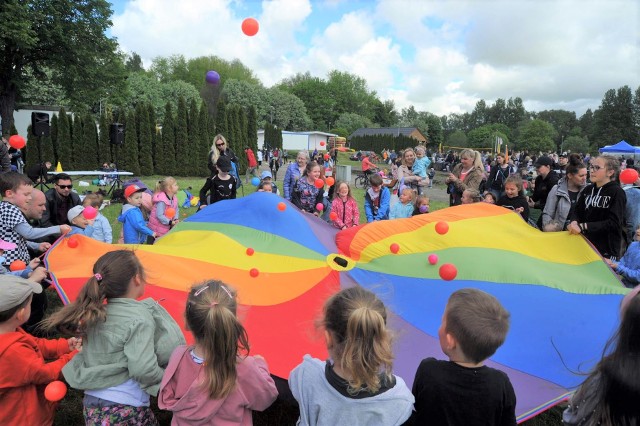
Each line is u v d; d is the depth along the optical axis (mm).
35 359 2297
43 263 3889
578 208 4750
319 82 98500
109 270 2297
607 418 1623
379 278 4059
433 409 1851
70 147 20359
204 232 4801
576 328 3379
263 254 4367
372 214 6648
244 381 2174
